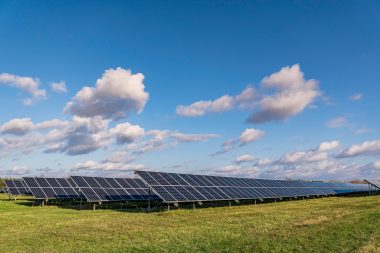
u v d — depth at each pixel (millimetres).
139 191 46844
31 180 47438
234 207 36250
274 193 47875
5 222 25391
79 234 19219
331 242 15750
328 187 72938
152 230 20266
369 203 36031
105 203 44531
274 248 14812
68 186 49750
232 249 14859
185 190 35312
